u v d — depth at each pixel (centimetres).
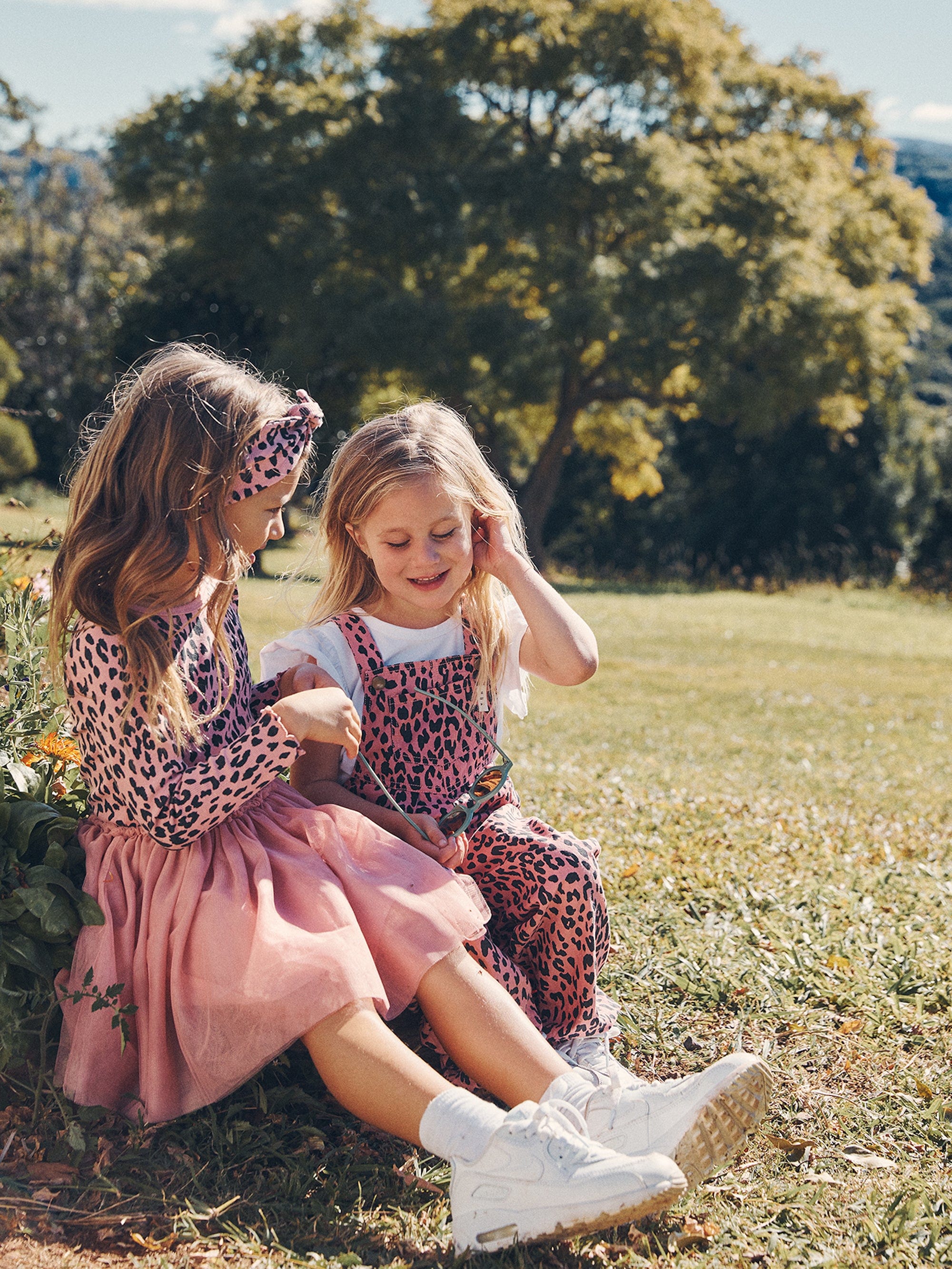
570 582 2831
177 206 3075
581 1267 210
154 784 234
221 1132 242
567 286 2686
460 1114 212
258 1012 222
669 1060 290
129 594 234
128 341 2817
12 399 3853
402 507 270
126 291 3809
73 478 256
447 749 288
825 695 1224
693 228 2775
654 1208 202
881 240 3272
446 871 248
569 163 2638
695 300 2662
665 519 3622
